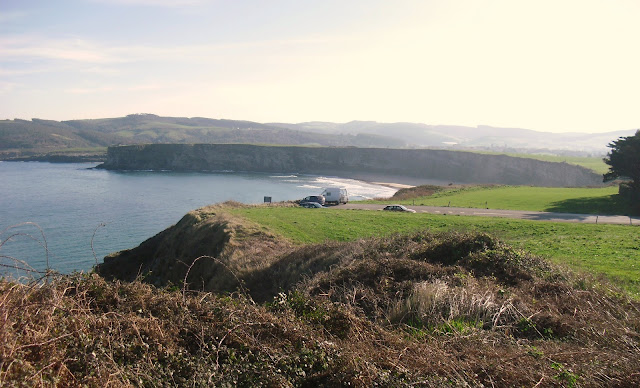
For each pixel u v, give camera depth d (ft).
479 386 16.85
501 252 39.24
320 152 529.86
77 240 134.92
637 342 21.81
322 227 94.32
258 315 21.01
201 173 475.31
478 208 152.87
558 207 151.84
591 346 21.52
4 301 15.24
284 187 339.57
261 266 57.41
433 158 485.56
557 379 17.57
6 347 13.20
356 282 34.81
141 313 19.33
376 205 167.53
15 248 117.08
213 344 18.12
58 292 18.08
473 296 27.53
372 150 520.01
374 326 23.31
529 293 31.55
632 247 61.67
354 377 16.58
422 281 32.63
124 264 100.37
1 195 245.45
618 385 17.52
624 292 31.37
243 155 533.55
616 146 160.76
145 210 204.23
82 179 360.89
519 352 20.13
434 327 24.56
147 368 15.43
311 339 19.83
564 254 55.93
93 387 13.69
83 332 16.06
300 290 38.52
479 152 483.92
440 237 48.34
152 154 517.14
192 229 93.20
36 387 12.82
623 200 155.63
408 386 16.46
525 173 425.28
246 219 97.96
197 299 21.72
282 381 16.03
